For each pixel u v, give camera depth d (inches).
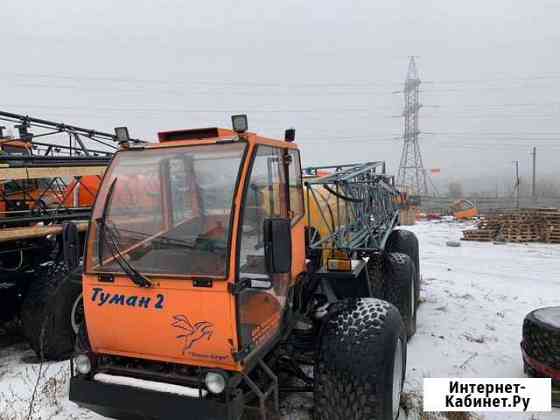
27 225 200.2
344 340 125.9
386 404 121.5
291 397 159.2
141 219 114.7
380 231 246.2
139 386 107.4
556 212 599.8
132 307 110.0
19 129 241.9
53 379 170.7
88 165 209.9
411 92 1972.2
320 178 190.1
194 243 108.0
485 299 303.9
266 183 123.3
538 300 302.4
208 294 103.0
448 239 655.1
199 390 102.8
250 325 109.2
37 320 189.2
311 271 157.8
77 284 195.2
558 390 160.9
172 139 124.8
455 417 150.5
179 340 106.4
